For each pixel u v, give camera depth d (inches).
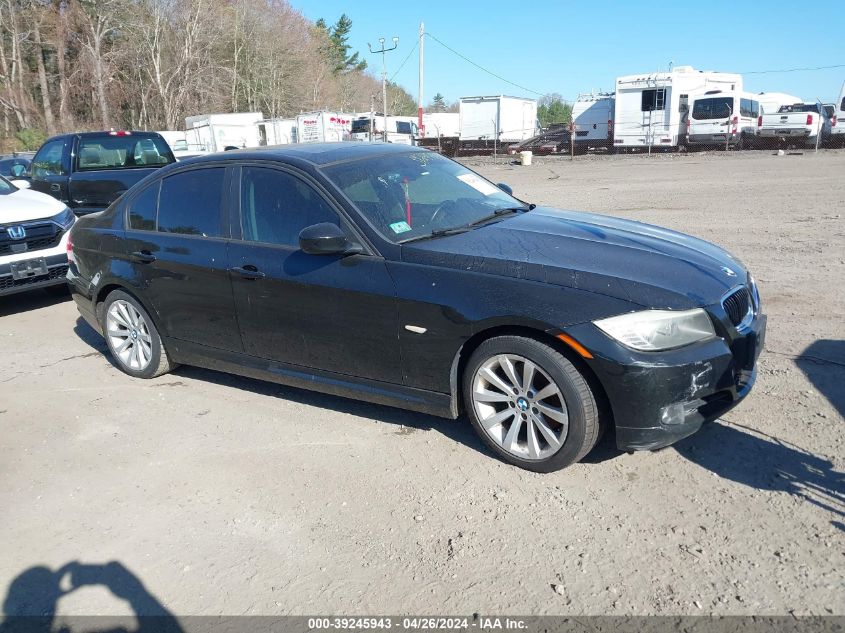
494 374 144.9
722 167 792.3
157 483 150.2
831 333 209.3
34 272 287.6
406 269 150.0
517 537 123.6
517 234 159.2
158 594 115.8
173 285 190.4
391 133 1459.2
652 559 115.4
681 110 1078.4
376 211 162.4
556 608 106.6
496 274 141.3
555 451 138.4
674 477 138.0
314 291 160.9
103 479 153.5
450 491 139.3
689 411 133.0
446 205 175.0
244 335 179.6
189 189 191.9
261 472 151.6
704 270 142.9
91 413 188.7
